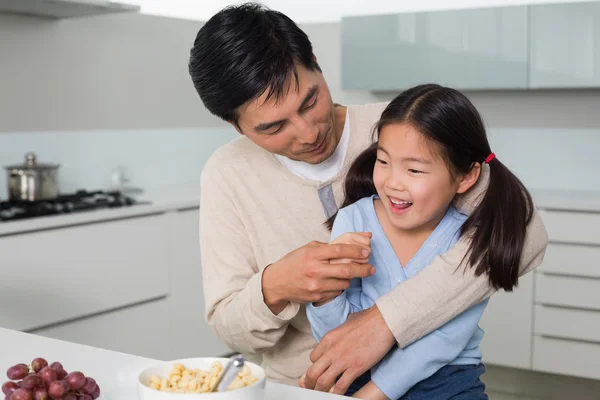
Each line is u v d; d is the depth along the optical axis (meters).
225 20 1.36
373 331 1.34
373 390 1.38
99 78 3.73
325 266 1.32
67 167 3.79
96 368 1.20
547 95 4.08
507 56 3.81
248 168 1.65
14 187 3.30
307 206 1.64
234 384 0.95
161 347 3.53
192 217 3.67
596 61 3.62
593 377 3.51
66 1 3.03
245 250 1.64
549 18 3.70
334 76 4.61
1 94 3.29
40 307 2.97
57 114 3.54
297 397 1.09
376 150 1.54
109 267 3.24
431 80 4.00
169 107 4.14
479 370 1.49
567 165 4.08
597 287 3.47
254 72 1.34
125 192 3.88
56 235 3.02
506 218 1.41
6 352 1.28
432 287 1.36
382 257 1.52
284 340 1.64
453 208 1.53
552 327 3.57
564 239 3.52
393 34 4.07
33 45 3.41
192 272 3.68
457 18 3.89
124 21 3.84
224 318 1.51
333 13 4.61
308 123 1.43
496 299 3.67
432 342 1.38
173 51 4.14
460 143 1.38
